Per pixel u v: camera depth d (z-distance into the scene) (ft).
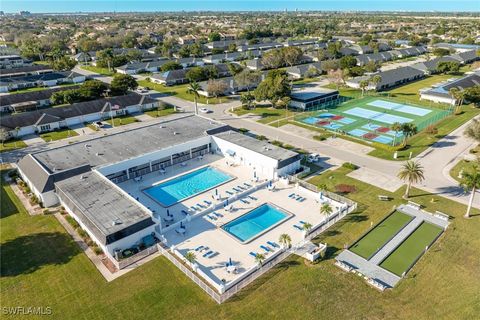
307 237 169.68
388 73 465.47
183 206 199.82
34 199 201.46
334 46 649.20
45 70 545.85
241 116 348.18
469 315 126.52
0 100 371.97
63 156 231.09
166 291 139.85
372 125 318.45
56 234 173.88
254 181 224.74
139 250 161.48
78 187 194.59
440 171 230.27
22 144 289.12
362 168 237.45
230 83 436.76
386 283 142.10
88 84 399.85
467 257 154.61
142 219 165.78
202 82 447.01
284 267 151.43
